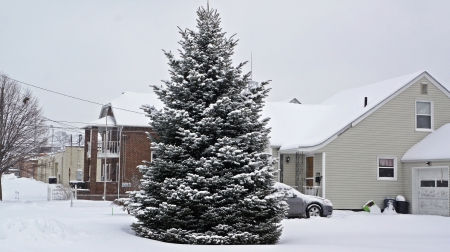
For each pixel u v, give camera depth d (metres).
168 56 14.84
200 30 14.91
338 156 27.25
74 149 50.75
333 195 26.97
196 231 13.71
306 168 29.36
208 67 14.80
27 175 67.00
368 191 27.59
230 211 13.40
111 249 11.96
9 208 25.48
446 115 29.20
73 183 40.69
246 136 13.93
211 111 13.98
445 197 25.78
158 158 14.13
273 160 14.27
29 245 11.98
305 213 22.97
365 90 32.22
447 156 25.17
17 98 34.06
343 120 28.52
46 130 41.59
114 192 36.84
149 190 14.41
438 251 12.70
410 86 28.72
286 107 34.09
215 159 13.54
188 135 13.86
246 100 14.62
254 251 12.11
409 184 27.73
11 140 33.31
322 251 12.23
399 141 28.34
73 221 18.56
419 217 23.11
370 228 19.05
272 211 13.94
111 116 39.09
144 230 14.23
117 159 37.78
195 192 13.32
